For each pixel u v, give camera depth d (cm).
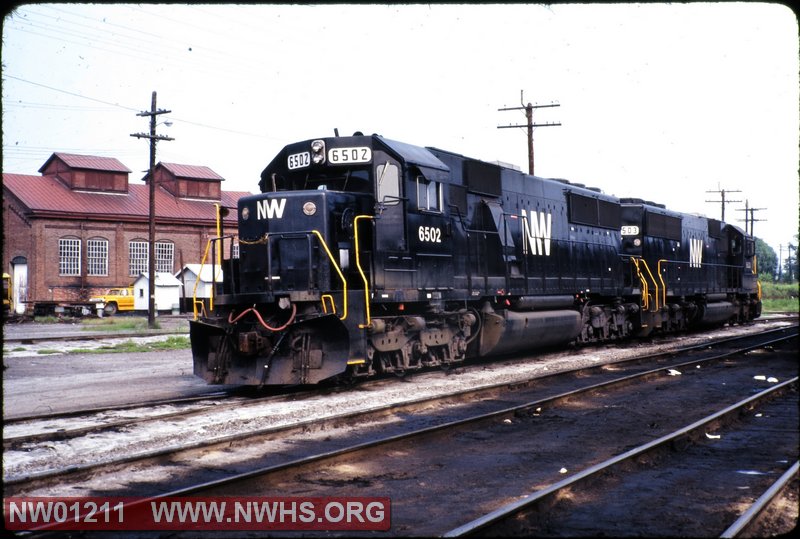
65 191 5194
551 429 1015
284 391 1364
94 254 5097
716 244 3319
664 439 884
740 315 3625
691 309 2916
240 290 1367
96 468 763
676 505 667
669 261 2706
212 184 5866
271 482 732
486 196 1734
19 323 4262
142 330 3253
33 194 4997
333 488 720
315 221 1291
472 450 888
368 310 1295
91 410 1151
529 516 621
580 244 2152
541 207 1970
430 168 1477
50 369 1798
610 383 1367
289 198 1312
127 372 1733
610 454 868
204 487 676
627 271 2456
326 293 1253
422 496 697
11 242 5006
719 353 2067
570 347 2191
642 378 1495
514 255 1805
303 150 1393
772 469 802
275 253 1318
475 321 1672
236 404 1203
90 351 2219
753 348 2141
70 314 4744
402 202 1400
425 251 1463
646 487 729
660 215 2664
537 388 1380
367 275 1329
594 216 2258
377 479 757
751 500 682
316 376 1255
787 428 1036
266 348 1292
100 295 5075
